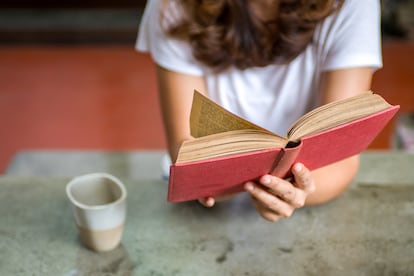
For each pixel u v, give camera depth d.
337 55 1.00
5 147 2.73
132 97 3.21
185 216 1.02
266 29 1.00
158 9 1.08
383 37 3.99
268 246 0.94
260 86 1.13
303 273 0.88
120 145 2.74
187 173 0.74
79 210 0.88
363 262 0.90
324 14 0.97
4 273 0.88
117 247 0.94
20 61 3.74
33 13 4.17
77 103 3.14
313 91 1.11
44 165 2.06
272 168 0.79
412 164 1.25
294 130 0.76
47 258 0.92
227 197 1.01
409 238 0.96
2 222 1.01
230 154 0.73
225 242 0.95
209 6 0.99
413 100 3.12
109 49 3.95
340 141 0.81
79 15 4.18
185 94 1.10
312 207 1.04
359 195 1.08
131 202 1.06
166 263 0.90
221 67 1.08
